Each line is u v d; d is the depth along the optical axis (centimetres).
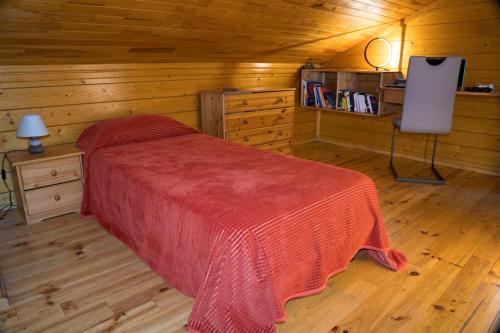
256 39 316
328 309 157
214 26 268
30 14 194
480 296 165
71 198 250
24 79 250
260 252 134
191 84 341
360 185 181
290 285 147
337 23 330
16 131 253
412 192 294
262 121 356
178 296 166
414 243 213
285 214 146
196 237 146
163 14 231
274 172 195
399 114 396
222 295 132
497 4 308
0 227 233
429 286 173
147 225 180
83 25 219
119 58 280
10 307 159
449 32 343
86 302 162
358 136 442
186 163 214
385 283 175
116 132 258
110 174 213
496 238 218
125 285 174
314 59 428
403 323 148
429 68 281
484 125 337
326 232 159
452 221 241
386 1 308
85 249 208
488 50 322
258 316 135
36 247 210
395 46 382
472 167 351
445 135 364
